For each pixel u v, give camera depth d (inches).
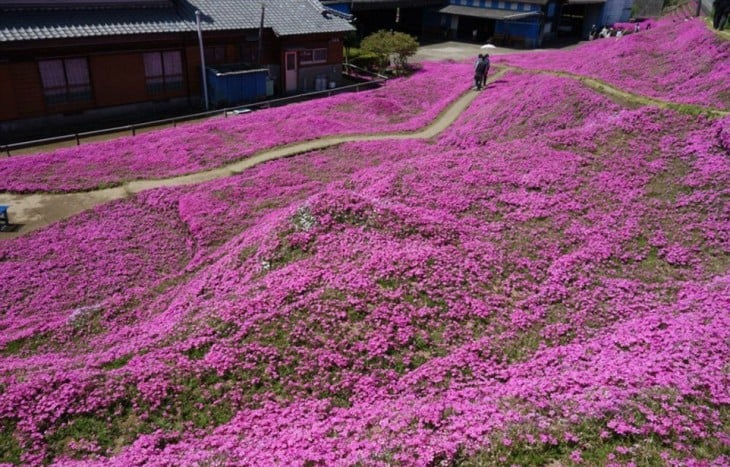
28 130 1459.2
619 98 1268.5
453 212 880.3
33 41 1369.3
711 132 976.9
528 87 1492.4
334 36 1964.8
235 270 787.4
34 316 764.0
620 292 687.7
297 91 1959.9
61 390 544.4
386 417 498.3
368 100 1742.1
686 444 422.9
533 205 885.8
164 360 594.6
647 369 505.0
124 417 531.2
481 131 1348.4
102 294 826.8
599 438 436.5
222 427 516.4
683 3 3730.3
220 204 1069.8
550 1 3095.5
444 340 617.0
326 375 570.3
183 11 1680.6
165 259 927.0
